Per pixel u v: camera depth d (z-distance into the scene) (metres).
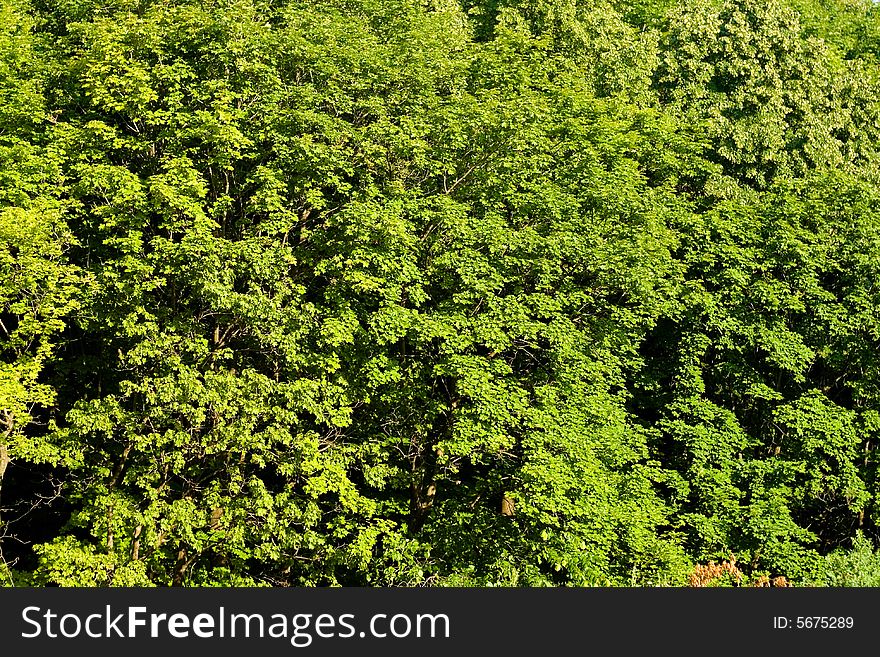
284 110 29.69
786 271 38.09
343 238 29.08
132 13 32.62
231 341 29.66
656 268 32.69
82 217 29.55
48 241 25.94
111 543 26.62
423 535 29.92
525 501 27.44
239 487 25.94
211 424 26.66
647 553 29.48
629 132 38.59
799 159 43.62
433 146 32.97
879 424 35.81
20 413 24.88
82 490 27.78
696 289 36.56
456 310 29.30
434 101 33.62
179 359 25.62
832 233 39.94
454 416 29.28
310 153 28.39
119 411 25.75
